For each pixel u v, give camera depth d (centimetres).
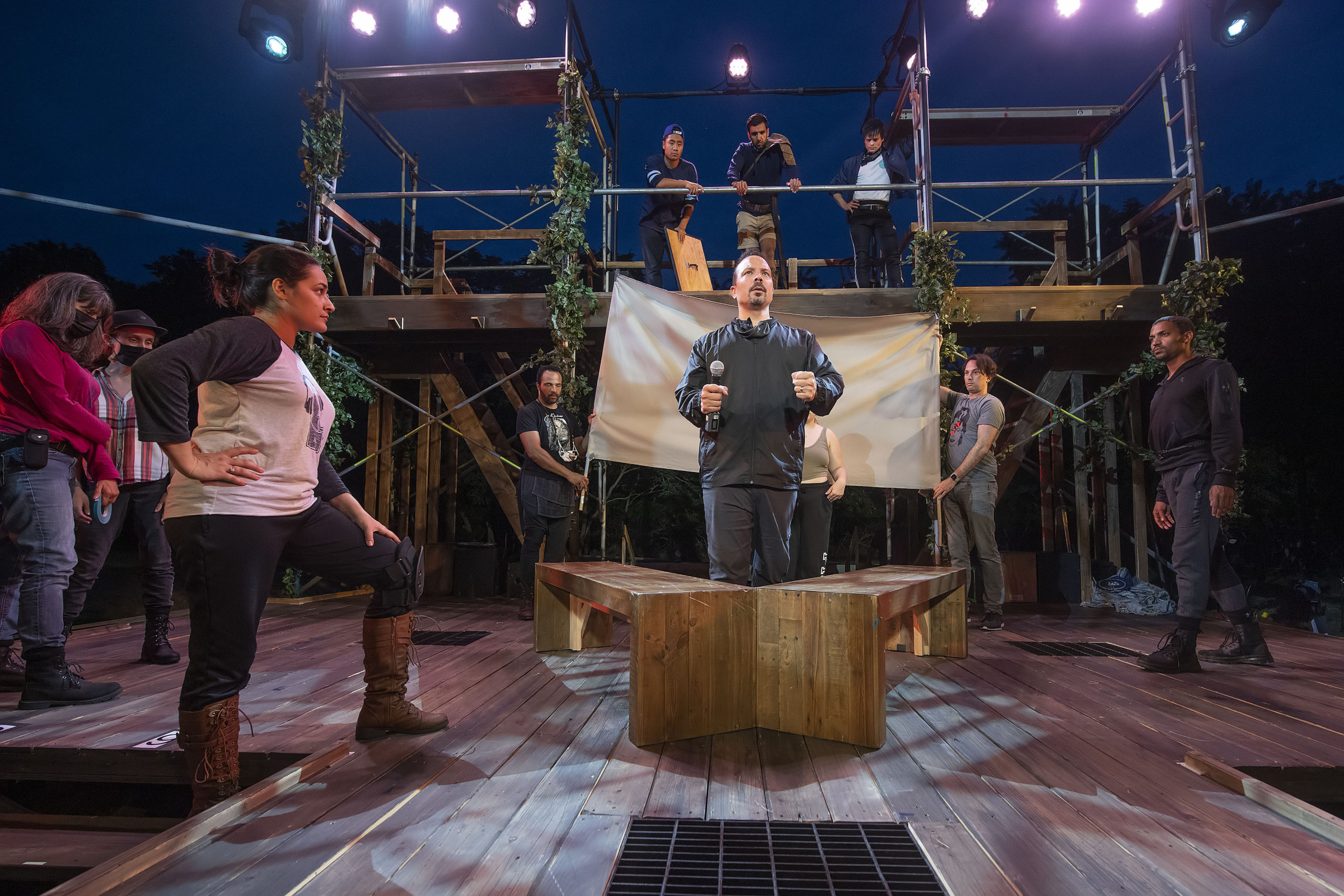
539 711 265
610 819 166
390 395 627
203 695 182
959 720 258
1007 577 663
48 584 273
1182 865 144
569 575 323
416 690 296
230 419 185
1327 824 158
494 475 686
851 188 605
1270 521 944
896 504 734
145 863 139
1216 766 198
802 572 418
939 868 142
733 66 824
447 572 680
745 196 686
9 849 179
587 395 627
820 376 299
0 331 271
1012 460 669
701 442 308
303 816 166
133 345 358
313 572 215
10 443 268
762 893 132
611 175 834
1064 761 212
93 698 279
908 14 696
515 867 141
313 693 291
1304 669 358
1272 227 1135
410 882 135
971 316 566
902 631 409
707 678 238
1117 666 366
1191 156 577
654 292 558
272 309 198
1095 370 662
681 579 290
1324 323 1038
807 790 186
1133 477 670
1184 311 560
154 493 359
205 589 180
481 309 600
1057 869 142
